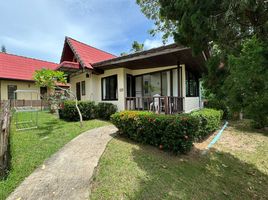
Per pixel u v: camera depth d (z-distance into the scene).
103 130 7.38
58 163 4.28
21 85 17.80
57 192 3.16
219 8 3.62
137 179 3.76
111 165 4.22
